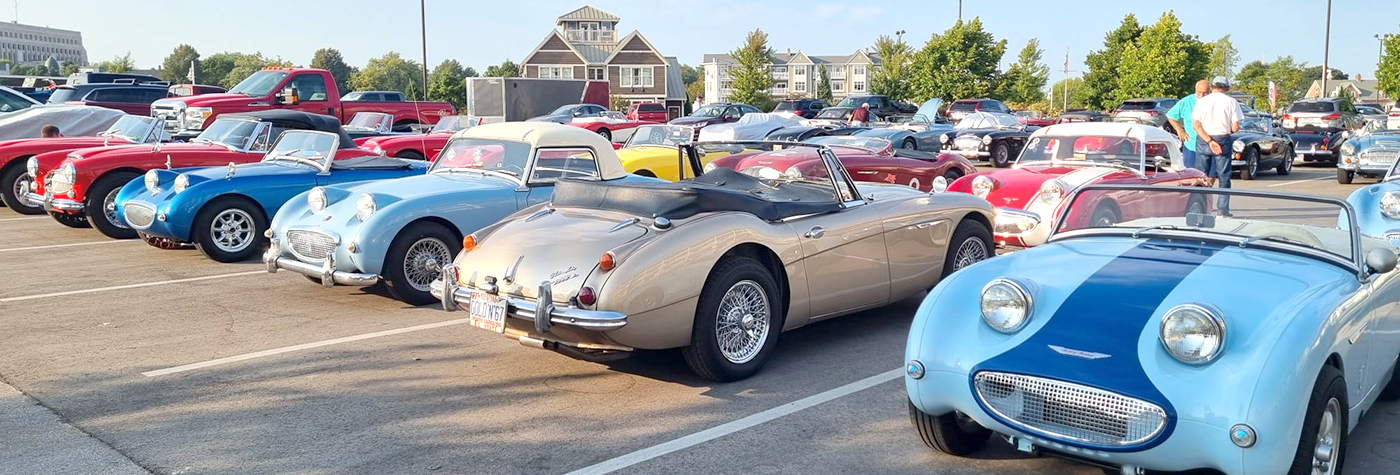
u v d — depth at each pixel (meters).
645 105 36.69
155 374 5.94
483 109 33.53
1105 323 3.79
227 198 9.84
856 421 5.11
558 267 5.35
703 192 5.73
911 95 49.94
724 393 5.59
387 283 7.80
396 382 5.80
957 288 4.32
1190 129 12.34
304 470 4.45
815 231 6.11
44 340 6.75
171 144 12.13
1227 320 3.59
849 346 6.61
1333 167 24.17
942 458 4.57
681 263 5.39
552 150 8.61
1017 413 3.85
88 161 11.27
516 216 6.20
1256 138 19.92
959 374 3.98
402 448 4.73
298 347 6.60
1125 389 3.57
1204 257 4.32
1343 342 3.86
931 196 7.19
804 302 6.13
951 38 48.19
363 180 10.53
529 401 5.46
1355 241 4.34
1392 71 37.72
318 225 7.80
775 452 4.68
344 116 24.69
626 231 5.55
